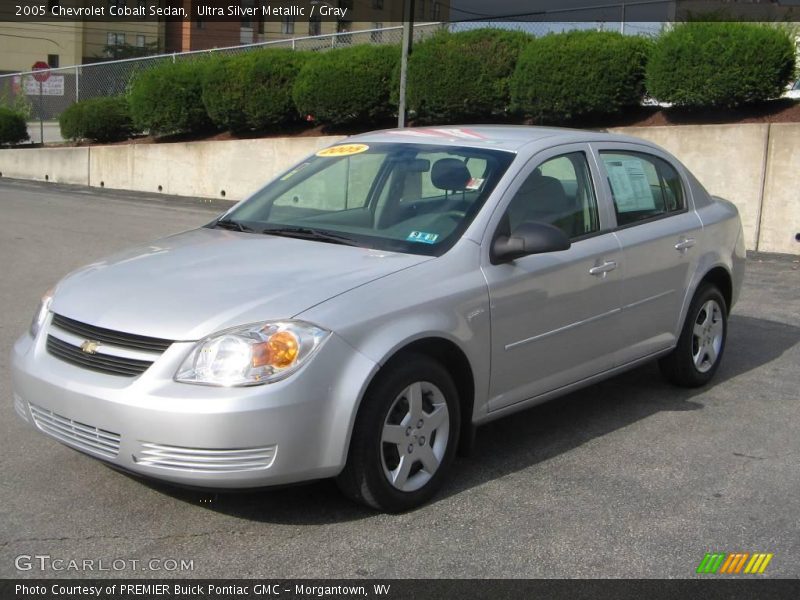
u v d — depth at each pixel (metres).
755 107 14.06
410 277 4.26
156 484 4.46
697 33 13.87
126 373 3.84
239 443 3.66
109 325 3.93
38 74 27.67
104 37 58.84
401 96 15.63
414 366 4.14
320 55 18.61
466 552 3.88
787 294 9.77
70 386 3.91
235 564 3.73
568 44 15.09
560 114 15.39
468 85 16.20
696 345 6.28
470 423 4.58
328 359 3.83
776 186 12.85
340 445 3.87
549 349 4.93
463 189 4.88
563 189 5.20
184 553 3.82
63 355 4.09
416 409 4.19
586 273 5.10
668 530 4.14
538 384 4.92
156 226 14.34
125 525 4.05
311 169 5.62
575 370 5.16
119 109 23.44
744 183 13.13
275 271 4.26
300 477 3.82
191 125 21.28
